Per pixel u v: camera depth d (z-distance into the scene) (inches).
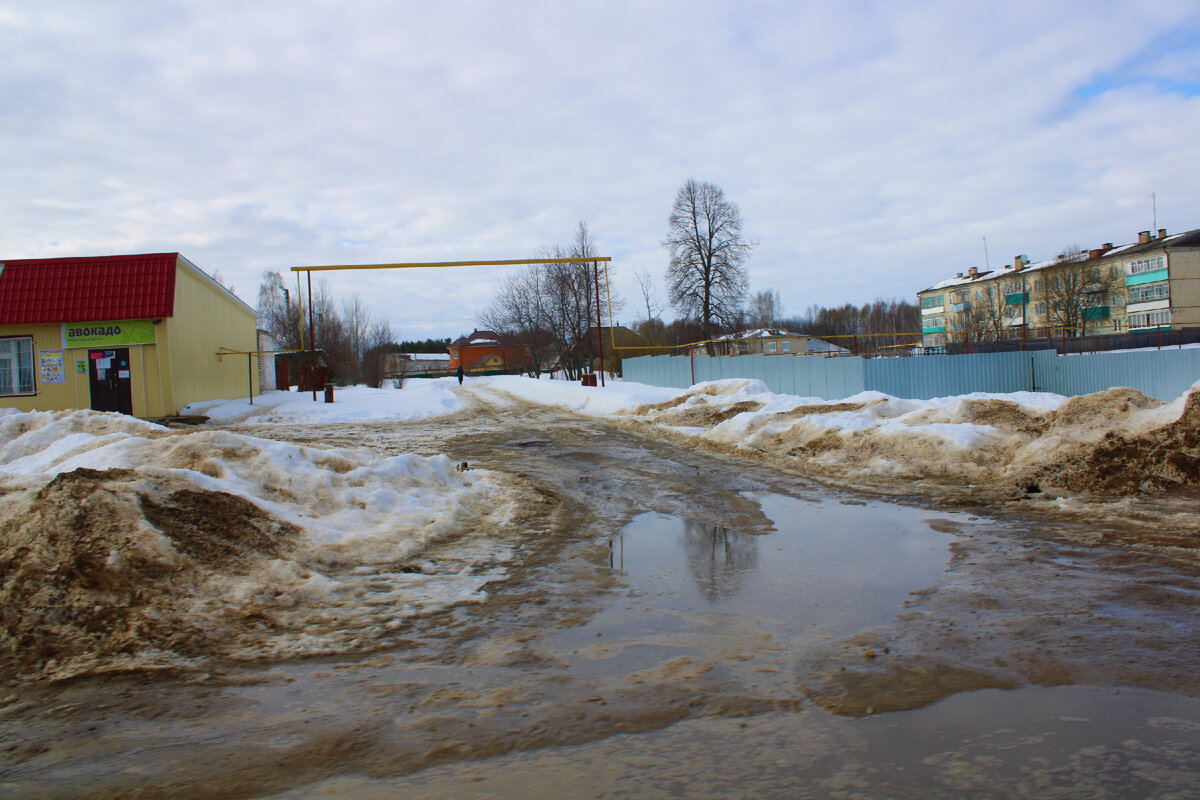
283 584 204.8
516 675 150.5
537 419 821.2
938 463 392.8
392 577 222.7
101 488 216.4
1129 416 365.7
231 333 1106.7
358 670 154.6
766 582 214.7
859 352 1517.0
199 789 107.0
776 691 139.7
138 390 814.5
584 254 1813.5
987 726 123.6
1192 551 227.5
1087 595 191.3
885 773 108.8
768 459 471.5
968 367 821.9
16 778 111.5
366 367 2466.8
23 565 187.0
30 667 155.4
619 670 152.2
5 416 425.7
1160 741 117.3
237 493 258.4
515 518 302.4
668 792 104.0
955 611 183.3
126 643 165.3
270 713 134.1
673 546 261.7
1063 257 2485.2
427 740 122.1
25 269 802.2
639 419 751.7
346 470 319.9
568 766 112.5
